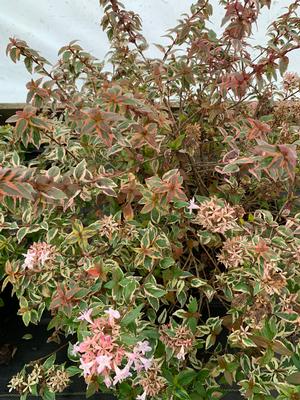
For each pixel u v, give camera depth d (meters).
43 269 1.55
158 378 1.39
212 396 1.47
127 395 1.48
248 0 1.67
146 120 1.58
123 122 1.49
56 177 1.37
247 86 1.69
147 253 1.53
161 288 1.56
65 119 1.92
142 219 1.78
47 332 2.04
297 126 1.82
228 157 1.58
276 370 1.44
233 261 1.46
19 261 1.63
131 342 1.10
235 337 1.39
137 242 1.67
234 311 1.49
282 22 1.87
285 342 1.44
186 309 1.81
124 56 2.06
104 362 1.06
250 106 2.11
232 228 1.46
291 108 2.00
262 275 1.38
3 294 2.14
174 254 1.66
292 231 1.55
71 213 1.79
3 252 1.87
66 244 1.60
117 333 1.10
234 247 1.47
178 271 1.58
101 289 1.55
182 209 1.64
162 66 1.83
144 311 1.67
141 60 2.16
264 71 1.74
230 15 1.69
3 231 1.96
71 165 1.89
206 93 2.09
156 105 1.83
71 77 2.04
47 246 1.53
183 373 1.43
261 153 1.34
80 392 1.82
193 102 2.00
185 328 1.44
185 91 2.01
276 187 1.83
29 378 1.52
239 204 1.80
